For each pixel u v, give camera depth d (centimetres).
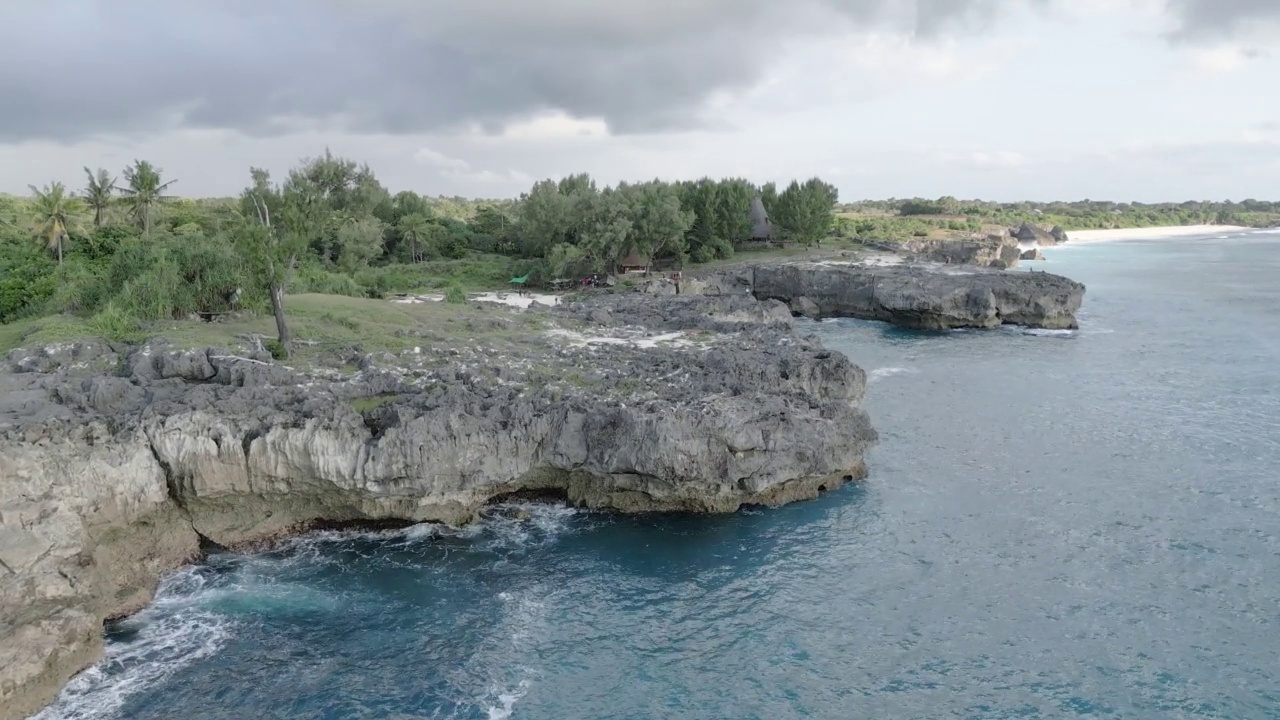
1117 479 5425
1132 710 3234
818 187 15775
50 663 3316
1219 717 3181
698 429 4738
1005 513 4947
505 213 18212
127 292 6475
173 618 3862
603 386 5362
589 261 12775
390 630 3778
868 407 7075
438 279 12225
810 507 5050
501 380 5412
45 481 3781
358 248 13075
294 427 4419
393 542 4572
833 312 12188
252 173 8600
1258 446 5956
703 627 3819
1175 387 7581
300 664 3538
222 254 6981
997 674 3475
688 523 4819
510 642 3694
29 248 9569
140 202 10594
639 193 13475
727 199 15338
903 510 5003
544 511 4934
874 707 3281
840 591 4112
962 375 8206
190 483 4328
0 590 3275
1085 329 10662
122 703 3284
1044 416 6769
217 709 3256
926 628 3803
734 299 9869
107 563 3947
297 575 4241
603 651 3644
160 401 4538
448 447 4547
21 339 5897
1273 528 4688
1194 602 3966
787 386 5588
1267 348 9162
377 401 4956
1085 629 3772
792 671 3506
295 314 6950
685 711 3269
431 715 3234
